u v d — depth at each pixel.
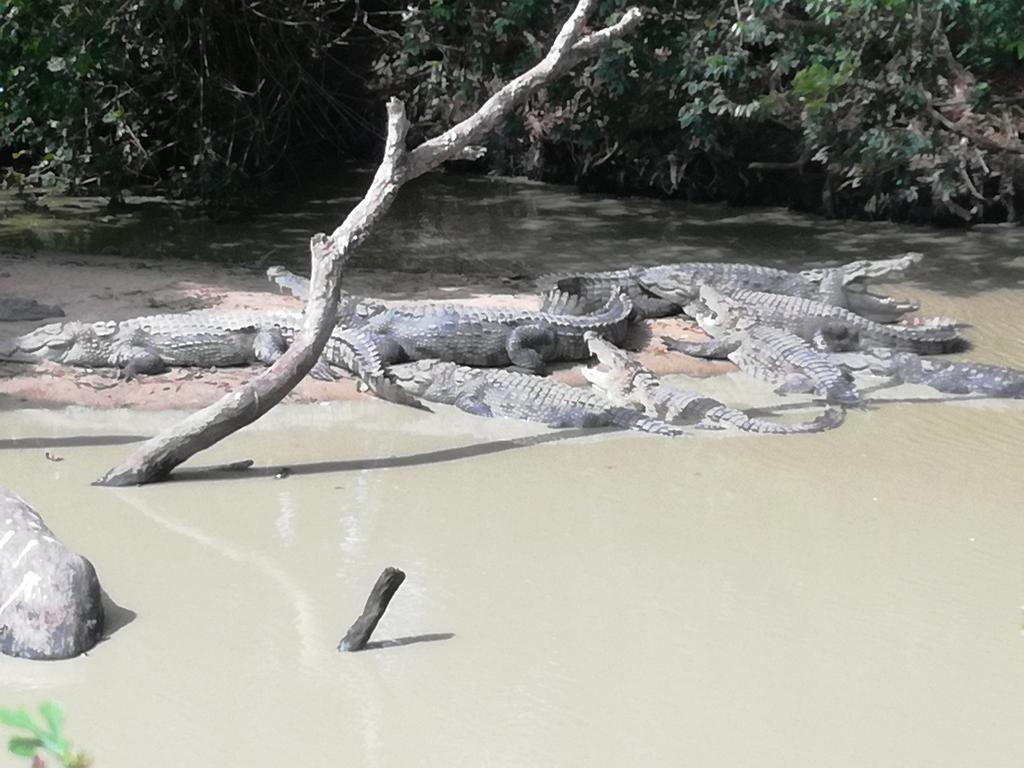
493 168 20.61
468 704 5.73
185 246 14.86
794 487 8.26
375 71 20.98
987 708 5.74
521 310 11.21
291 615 6.49
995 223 16.73
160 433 8.48
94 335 10.17
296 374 8.47
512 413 9.57
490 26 15.47
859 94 14.32
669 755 5.37
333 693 5.79
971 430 9.35
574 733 5.52
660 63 14.50
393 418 9.54
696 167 18.27
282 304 11.95
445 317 10.55
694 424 9.44
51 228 15.69
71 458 8.55
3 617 6.11
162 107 17.69
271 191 18.44
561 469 8.54
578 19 9.51
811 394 10.23
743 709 5.71
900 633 6.39
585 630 6.40
